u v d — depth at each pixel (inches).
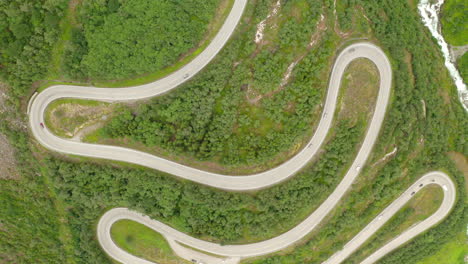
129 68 3026.6
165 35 2962.6
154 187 3371.1
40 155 3299.7
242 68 3078.2
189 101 3129.9
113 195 3380.9
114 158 3336.6
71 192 3415.4
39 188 3432.6
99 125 3235.7
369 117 3417.8
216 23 3117.6
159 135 3193.9
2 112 3184.1
